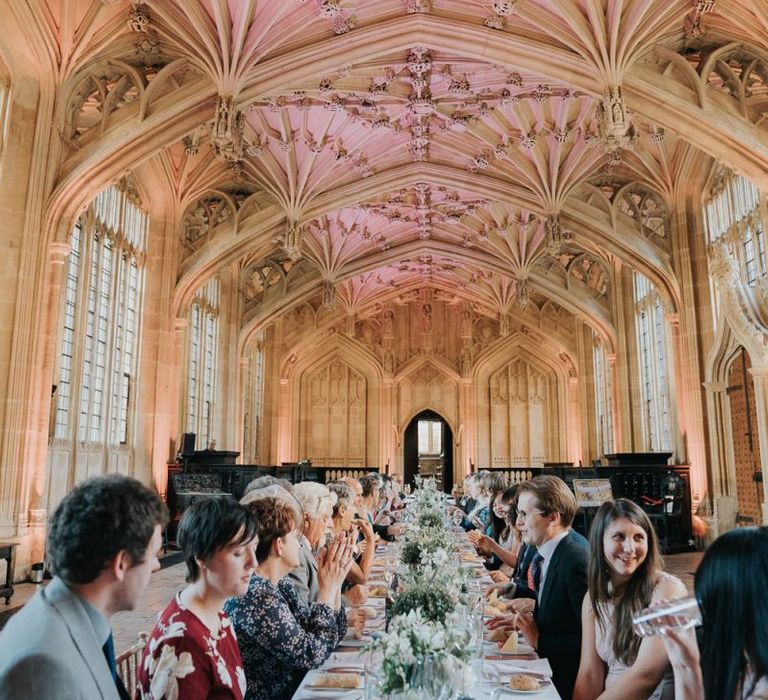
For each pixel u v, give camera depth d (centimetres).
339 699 315
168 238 1862
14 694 167
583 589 404
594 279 2650
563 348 2995
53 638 178
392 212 2373
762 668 174
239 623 328
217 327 2375
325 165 1938
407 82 1658
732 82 1355
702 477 1706
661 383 2133
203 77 1427
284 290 2577
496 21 1381
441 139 1914
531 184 1941
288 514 351
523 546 623
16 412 1199
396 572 502
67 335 1427
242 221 1981
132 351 1764
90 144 1375
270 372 3031
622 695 301
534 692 323
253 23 1352
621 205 1953
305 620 355
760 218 1467
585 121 1703
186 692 238
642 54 1324
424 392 3306
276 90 1451
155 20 1321
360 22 1409
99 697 182
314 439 3234
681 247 1800
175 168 1855
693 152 1719
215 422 2330
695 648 219
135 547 194
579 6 1312
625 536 332
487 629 435
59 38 1287
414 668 246
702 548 1667
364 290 3038
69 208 1332
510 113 1773
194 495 1590
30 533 1201
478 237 2495
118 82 1417
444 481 3328
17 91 1279
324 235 2423
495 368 3275
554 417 3206
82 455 1476
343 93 1661
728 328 1575
